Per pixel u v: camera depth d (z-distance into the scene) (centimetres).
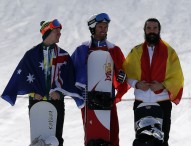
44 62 1730
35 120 1742
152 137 1568
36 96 1727
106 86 1784
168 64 1709
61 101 1742
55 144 1666
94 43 1803
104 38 1798
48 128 1738
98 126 1773
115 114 1831
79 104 1777
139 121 1620
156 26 1697
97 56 1786
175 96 1706
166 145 1719
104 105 1752
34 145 1664
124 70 1762
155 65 1709
